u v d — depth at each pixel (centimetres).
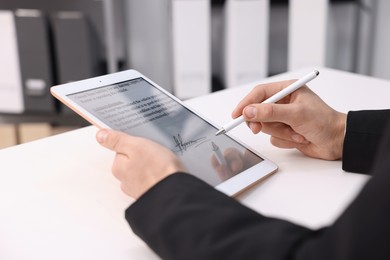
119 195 67
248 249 44
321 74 114
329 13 187
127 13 202
